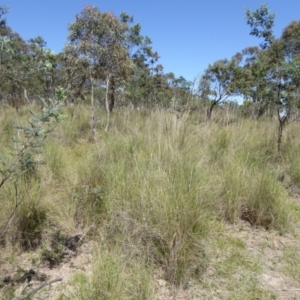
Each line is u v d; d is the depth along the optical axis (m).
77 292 2.13
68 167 3.97
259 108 7.04
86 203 3.12
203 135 4.80
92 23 6.89
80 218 3.04
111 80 8.03
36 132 2.00
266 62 5.48
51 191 3.21
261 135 5.77
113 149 4.35
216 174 3.78
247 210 3.43
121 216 2.78
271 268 2.58
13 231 2.71
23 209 2.79
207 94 5.61
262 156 4.69
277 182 3.69
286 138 5.62
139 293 2.10
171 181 2.79
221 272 2.49
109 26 7.14
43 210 2.93
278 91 5.17
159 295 2.21
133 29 10.31
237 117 6.55
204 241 2.54
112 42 7.21
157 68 12.30
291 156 4.79
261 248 2.87
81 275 2.37
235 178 3.54
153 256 2.51
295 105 5.09
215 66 10.12
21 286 2.24
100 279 2.04
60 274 2.40
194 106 5.24
